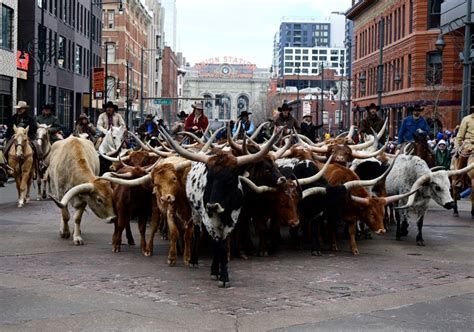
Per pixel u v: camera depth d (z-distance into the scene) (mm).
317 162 15312
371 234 16484
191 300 9977
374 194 16328
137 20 104750
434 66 56531
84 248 14016
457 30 48156
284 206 12562
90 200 13617
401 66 62281
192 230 12406
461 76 53688
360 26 80875
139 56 107000
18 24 50906
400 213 15523
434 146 31438
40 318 8945
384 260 13305
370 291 10703
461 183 20094
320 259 13352
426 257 13656
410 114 21312
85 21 70688
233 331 8570
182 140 21047
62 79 60719
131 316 9102
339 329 8695
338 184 13938
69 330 8492
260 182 12609
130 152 17516
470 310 9656
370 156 15633
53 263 12461
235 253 13289
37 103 52562
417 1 57312
